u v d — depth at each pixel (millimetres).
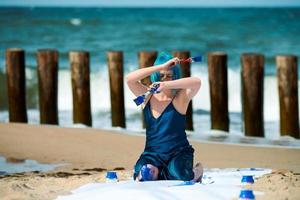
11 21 74438
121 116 22500
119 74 22328
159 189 9859
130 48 61000
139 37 65188
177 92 11094
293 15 77000
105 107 30938
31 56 50719
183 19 73188
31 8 102562
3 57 51406
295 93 21188
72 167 14555
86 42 65375
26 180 11375
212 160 15633
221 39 64562
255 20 71938
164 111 11008
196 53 60469
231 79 36281
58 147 16641
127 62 48688
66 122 25359
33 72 33844
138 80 11188
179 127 11039
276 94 33656
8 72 22656
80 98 22484
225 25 68188
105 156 15828
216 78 21297
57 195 9938
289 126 21188
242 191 9312
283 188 9977
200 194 9617
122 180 11609
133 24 71312
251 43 63969
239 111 28938
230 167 14781
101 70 37156
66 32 68812
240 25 68000
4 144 16828
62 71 34531
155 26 69750
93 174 12727
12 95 22688
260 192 9766
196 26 68062
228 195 9617
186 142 11133
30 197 9820
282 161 15578
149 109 11117
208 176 12211
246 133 21359
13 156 15594
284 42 63312
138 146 17078
